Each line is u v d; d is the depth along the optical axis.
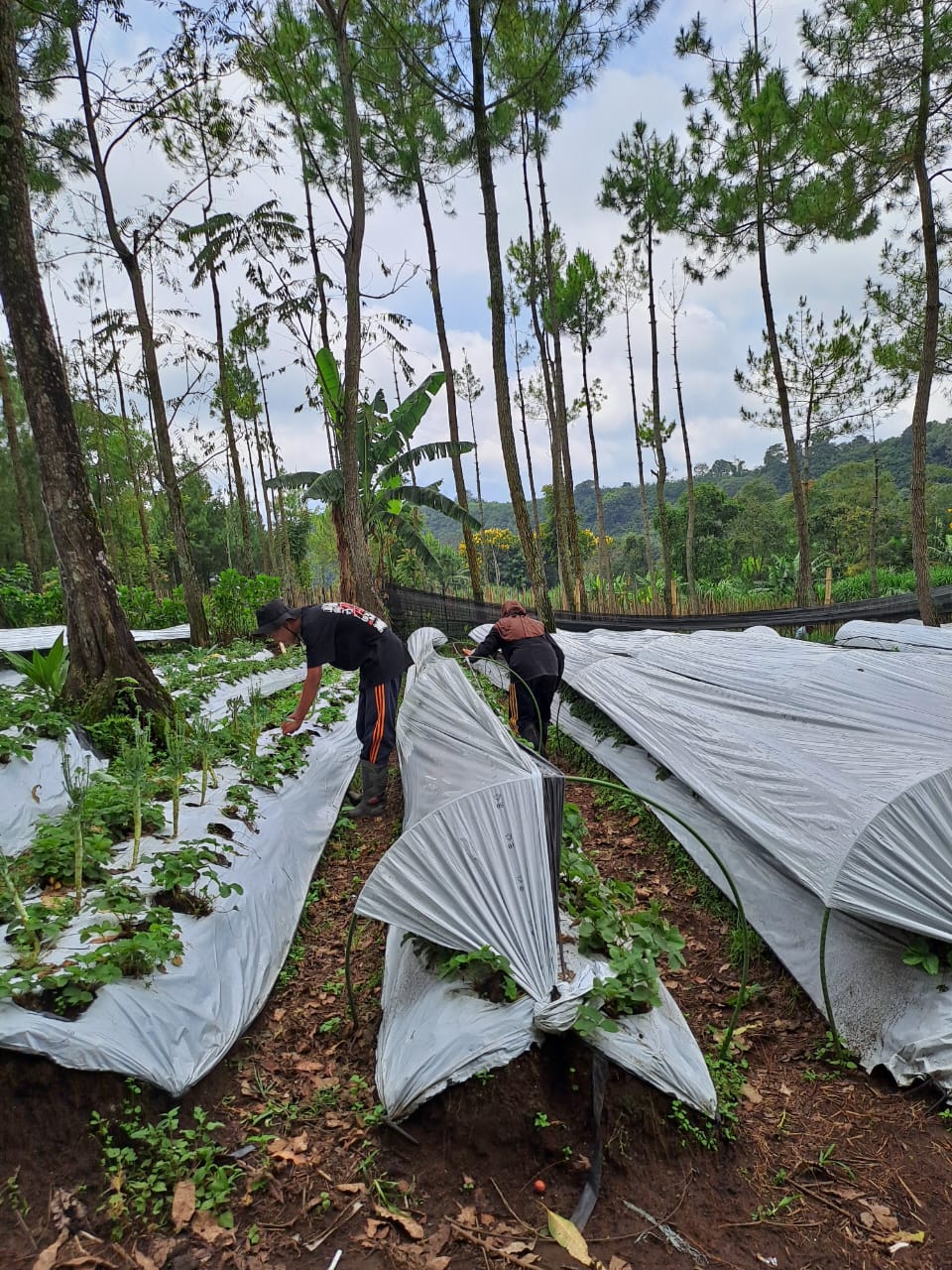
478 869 2.95
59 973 2.52
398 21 9.86
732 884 3.13
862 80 10.98
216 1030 2.88
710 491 38.28
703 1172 2.50
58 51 9.85
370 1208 2.34
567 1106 2.55
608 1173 2.44
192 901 3.33
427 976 2.99
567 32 10.07
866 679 5.38
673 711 5.67
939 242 11.98
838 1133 2.74
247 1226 2.26
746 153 14.88
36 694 5.47
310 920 4.38
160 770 4.67
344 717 7.58
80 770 3.63
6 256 5.02
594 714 7.25
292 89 12.25
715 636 9.11
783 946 3.70
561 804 3.17
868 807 3.38
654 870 4.87
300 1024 3.33
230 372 19.94
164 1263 2.11
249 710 6.32
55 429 5.27
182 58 10.24
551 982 2.71
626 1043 2.58
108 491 25.42
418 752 4.83
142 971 2.74
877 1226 2.35
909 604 13.64
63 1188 2.25
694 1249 2.24
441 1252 2.19
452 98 10.12
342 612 5.01
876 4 10.14
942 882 3.12
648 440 22.88
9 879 2.74
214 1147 2.49
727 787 4.41
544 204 16.53
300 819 5.11
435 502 15.23
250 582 14.38
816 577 31.08
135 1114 2.44
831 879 3.31
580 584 18.62
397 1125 2.56
